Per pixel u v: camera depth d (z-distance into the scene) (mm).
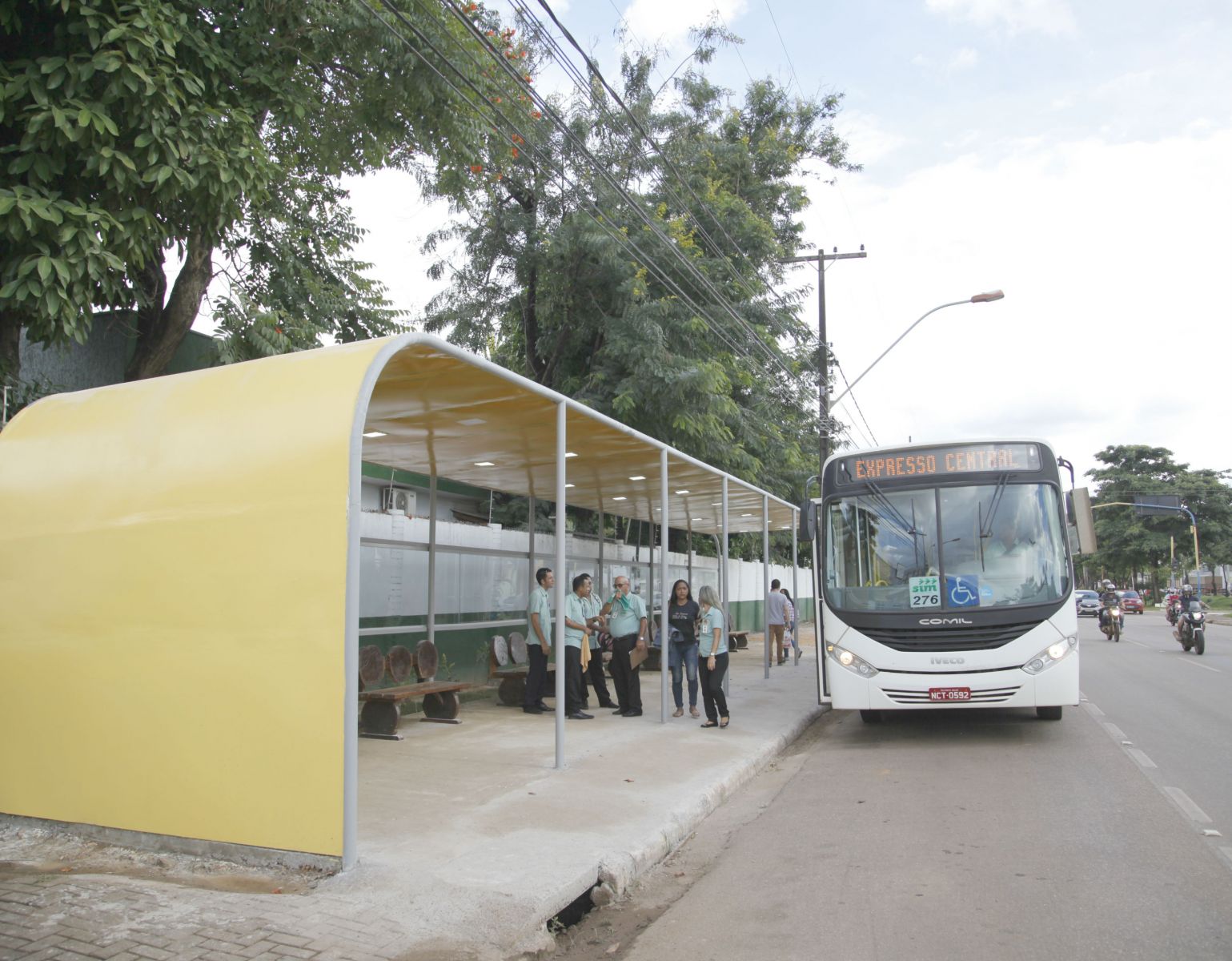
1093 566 85688
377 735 10375
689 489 14984
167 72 8297
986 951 4582
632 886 5867
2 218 7465
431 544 13438
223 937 4555
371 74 12328
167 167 8180
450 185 14695
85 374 11156
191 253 10555
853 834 6918
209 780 5871
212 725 5898
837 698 10484
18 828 6469
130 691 6184
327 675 5609
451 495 21094
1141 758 9391
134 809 6082
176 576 6125
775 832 7102
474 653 14891
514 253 19906
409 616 13195
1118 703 13750
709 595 11445
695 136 23766
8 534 6789
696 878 6102
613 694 15438
